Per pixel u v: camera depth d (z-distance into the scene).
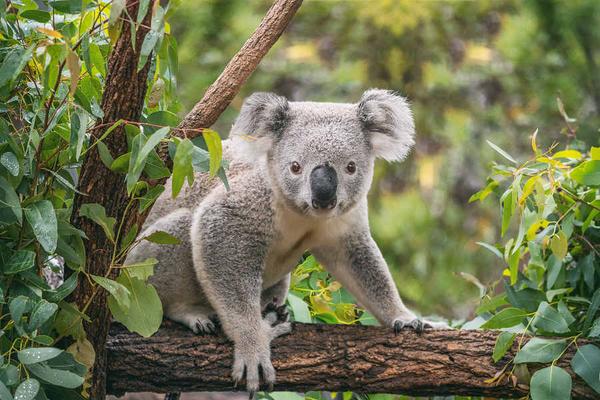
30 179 5.53
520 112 15.13
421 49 15.33
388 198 14.39
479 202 14.47
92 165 5.51
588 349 5.79
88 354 5.48
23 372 5.10
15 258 5.12
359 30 15.40
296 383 6.02
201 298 6.88
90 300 5.53
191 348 6.07
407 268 14.02
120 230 5.66
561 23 15.20
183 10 15.06
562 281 6.55
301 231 6.86
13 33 5.62
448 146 14.78
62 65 5.12
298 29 15.66
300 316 7.11
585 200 6.50
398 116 7.04
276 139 6.83
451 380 5.96
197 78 14.58
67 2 5.38
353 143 6.74
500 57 15.34
